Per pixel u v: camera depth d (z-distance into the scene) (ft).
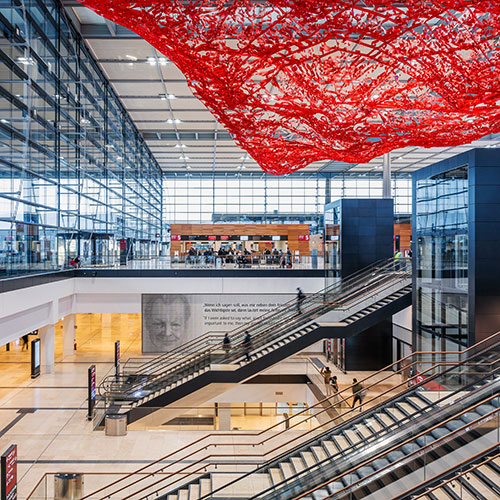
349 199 69.82
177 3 10.54
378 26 10.79
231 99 13.12
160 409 44.80
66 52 60.64
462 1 9.79
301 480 26.22
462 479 21.08
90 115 70.49
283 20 10.67
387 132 14.92
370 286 55.93
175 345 71.41
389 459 24.82
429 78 12.63
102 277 70.28
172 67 66.59
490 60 11.89
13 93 46.11
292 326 53.31
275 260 75.25
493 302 36.91
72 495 29.50
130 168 96.27
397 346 68.95
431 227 44.83
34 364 59.52
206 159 120.57
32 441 40.06
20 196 46.88
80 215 68.59
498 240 36.94
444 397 26.37
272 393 63.57
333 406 34.40
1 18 42.86
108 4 10.45
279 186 133.28
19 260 47.16
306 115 14.25
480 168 37.04
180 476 33.83
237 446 39.19
